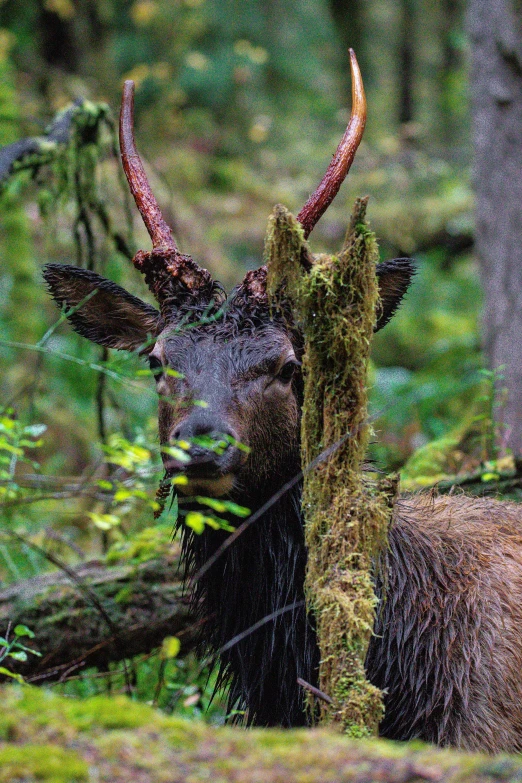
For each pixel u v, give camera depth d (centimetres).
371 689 637
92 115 1233
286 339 750
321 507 671
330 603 652
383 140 3150
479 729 727
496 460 1098
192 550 805
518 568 815
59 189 1200
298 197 3003
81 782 428
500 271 1445
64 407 1866
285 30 3794
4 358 1898
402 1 4084
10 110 1869
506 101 1446
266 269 770
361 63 3975
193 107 3347
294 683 756
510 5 1434
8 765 432
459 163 3184
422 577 773
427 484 1077
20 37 2759
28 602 963
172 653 598
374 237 652
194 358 731
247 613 775
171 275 787
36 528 1261
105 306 862
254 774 437
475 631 757
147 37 3294
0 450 1228
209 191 2977
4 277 1964
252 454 731
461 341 1956
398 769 437
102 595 970
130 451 663
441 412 1723
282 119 3556
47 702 483
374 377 1844
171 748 456
